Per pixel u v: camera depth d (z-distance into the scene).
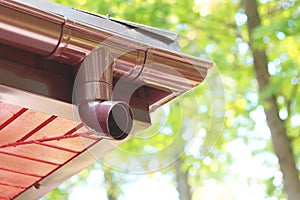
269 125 11.79
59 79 3.90
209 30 13.67
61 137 4.58
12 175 5.10
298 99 13.75
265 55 12.20
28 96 3.78
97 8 12.65
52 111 3.97
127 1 12.62
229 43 13.94
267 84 12.02
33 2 3.90
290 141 11.68
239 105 14.29
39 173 5.09
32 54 3.84
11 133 4.55
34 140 4.63
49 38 3.69
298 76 12.94
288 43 13.73
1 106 4.19
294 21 11.35
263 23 13.39
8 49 3.75
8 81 3.69
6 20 3.53
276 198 15.59
